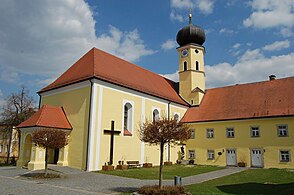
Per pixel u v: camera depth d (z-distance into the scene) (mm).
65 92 27484
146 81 34562
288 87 32969
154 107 32656
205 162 34125
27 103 42438
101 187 15008
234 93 37156
